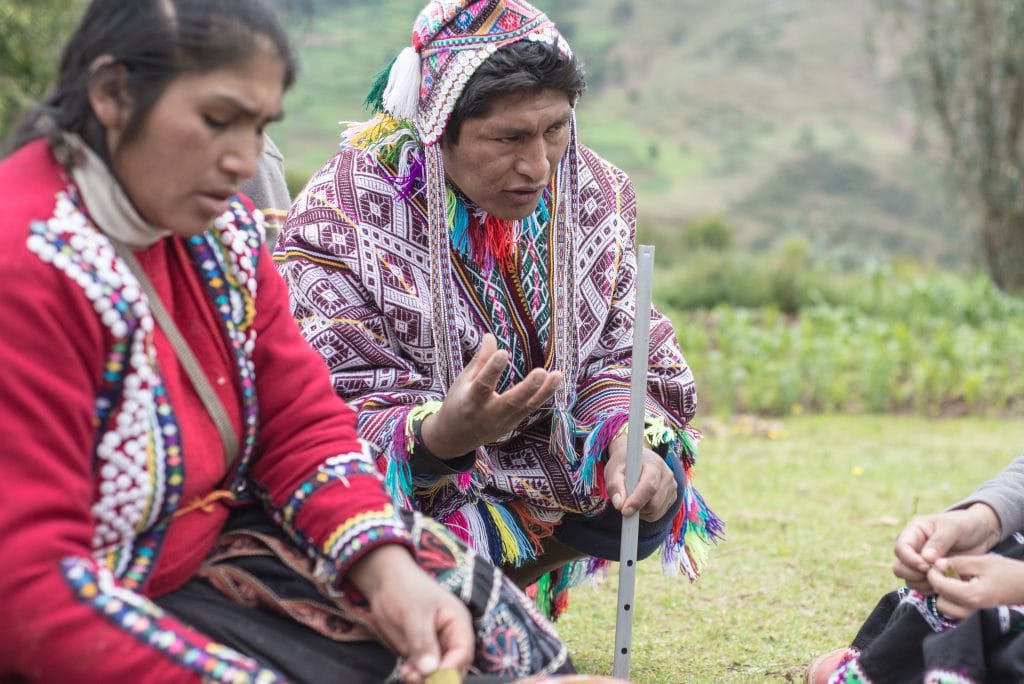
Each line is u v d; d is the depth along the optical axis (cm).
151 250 207
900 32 1747
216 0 192
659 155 10769
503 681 206
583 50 13125
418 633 205
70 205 195
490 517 316
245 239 223
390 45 10662
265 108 196
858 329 1135
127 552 206
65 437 189
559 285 319
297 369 230
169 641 188
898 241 8844
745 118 11619
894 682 251
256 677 188
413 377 310
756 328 1245
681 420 334
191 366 210
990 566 235
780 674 349
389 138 315
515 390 274
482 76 279
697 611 408
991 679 236
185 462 207
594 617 408
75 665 184
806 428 830
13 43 1188
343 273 309
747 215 9262
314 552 221
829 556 471
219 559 223
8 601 183
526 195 292
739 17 13750
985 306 1303
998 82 1559
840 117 11612
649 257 286
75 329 191
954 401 953
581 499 318
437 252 305
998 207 1557
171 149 192
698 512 332
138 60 190
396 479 291
